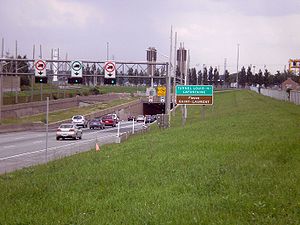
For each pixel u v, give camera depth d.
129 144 27.02
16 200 11.67
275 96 92.69
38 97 96.69
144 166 16.00
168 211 9.65
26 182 14.61
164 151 20.02
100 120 70.62
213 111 72.62
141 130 45.75
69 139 46.44
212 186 11.82
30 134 55.72
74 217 9.60
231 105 77.81
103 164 17.50
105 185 13.02
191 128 34.59
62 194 12.04
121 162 17.58
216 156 17.11
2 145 39.09
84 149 33.75
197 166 15.07
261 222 8.55
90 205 10.59
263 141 20.08
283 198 10.11
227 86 199.12
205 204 10.09
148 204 10.41
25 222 9.41
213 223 8.59
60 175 15.62
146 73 76.50
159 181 13.05
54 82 139.25
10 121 69.25
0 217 9.89
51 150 34.06
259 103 67.44
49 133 58.09
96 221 9.18
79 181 13.87
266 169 13.59
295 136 21.38
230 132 26.30
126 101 126.31
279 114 41.19
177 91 47.38
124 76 57.12
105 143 37.91
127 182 13.23
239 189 11.27
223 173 13.47
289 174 12.62
